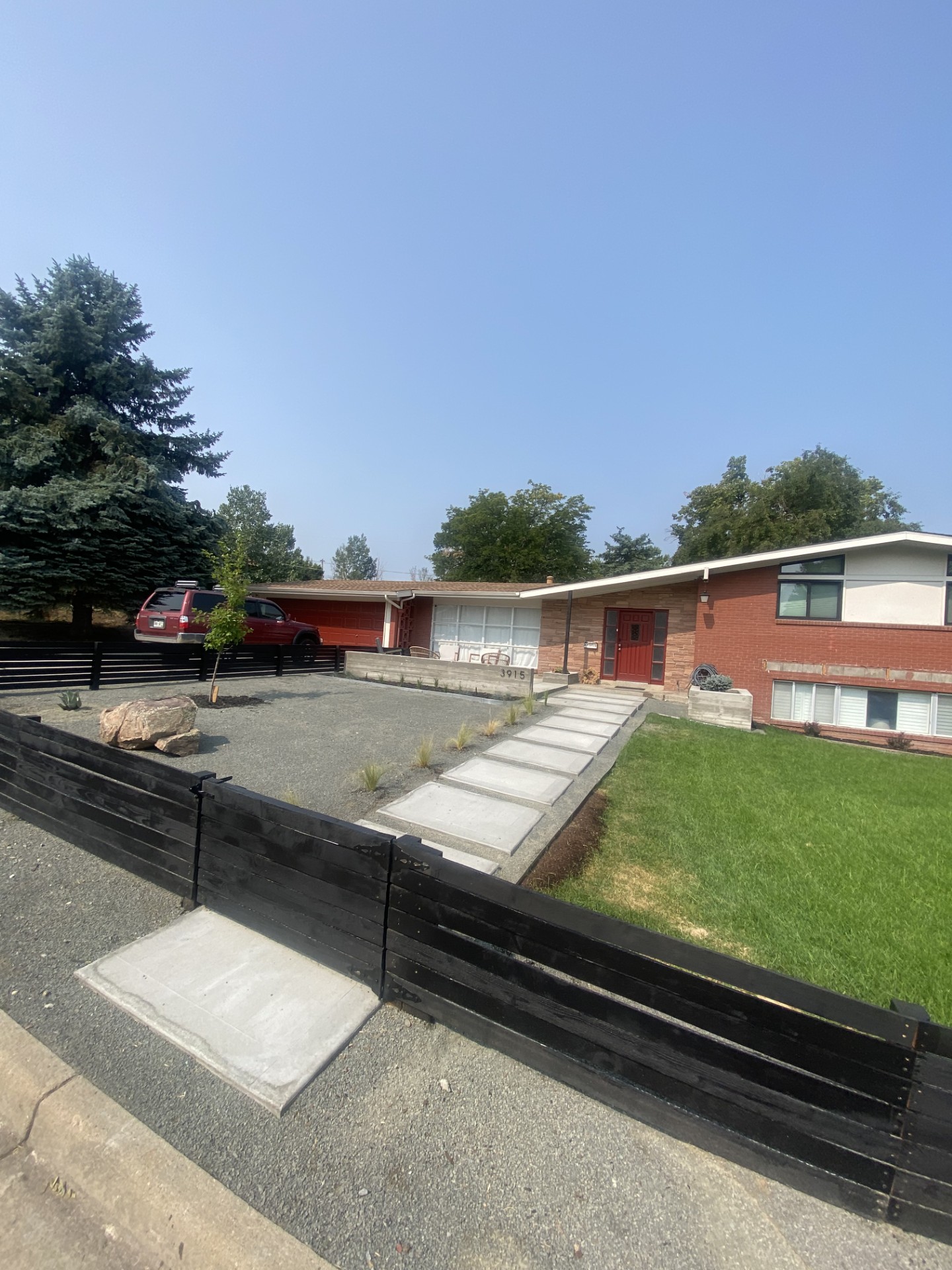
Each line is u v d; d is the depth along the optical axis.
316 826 2.61
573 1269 1.47
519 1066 2.12
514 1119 1.90
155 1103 1.91
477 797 4.94
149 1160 1.73
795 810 5.50
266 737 6.70
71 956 2.63
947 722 10.71
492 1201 1.64
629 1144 1.84
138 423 19.83
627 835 4.53
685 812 5.18
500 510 41.41
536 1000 2.11
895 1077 1.62
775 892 3.76
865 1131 1.65
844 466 32.38
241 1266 1.49
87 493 16.02
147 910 3.02
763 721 11.99
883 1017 1.64
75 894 3.15
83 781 3.67
